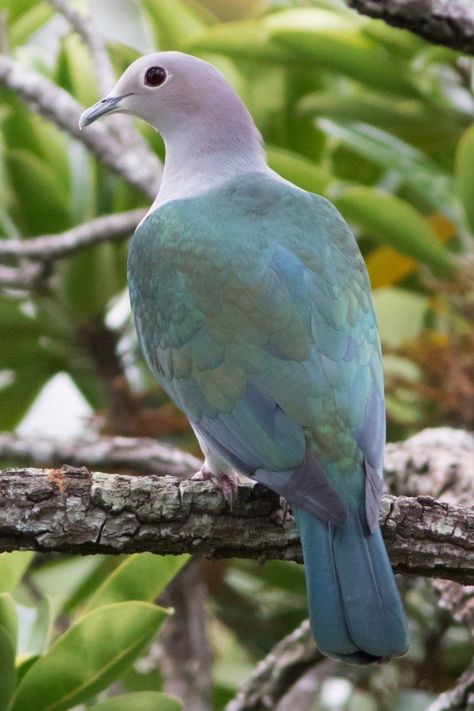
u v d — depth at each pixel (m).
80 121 11.00
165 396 12.98
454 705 9.14
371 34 11.98
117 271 13.00
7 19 13.72
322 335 8.70
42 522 7.73
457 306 11.79
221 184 10.16
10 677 7.82
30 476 7.79
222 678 12.36
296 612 12.15
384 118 12.53
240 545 8.03
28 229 12.91
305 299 8.82
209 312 8.98
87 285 12.55
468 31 8.91
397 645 7.51
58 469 7.87
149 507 7.85
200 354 8.91
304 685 11.27
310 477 8.01
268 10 13.52
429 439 10.20
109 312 13.05
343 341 8.73
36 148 13.09
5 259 12.31
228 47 12.12
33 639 8.55
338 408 8.35
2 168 13.11
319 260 9.09
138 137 12.48
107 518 7.80
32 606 11.30
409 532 7.98
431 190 12.27
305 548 7.82
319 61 12.24
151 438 12.38
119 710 8.24
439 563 7.99
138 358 13.30
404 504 8.02
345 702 11.57
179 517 7.89
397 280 12.93
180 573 11.12
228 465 8.85
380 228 11.67
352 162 13.35
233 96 10.70
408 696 11.68
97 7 14.80
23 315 12.72
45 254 12.00
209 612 12.08
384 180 13.36
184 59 10.77
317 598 7.66
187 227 9.45
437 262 11.78
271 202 9.61
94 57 12.62
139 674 11.45
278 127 13.25
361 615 7.56
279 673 9.85
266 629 12.11
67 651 7.93
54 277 12.59
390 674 11.42
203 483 7.95
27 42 14.98
